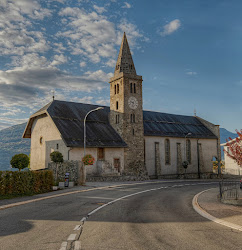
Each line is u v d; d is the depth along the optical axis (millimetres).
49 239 7449
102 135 38844
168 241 7473
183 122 56562
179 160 49469
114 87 43781
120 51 44531
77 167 27375
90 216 11031
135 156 41375
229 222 9797
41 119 40688
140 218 10797
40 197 17109
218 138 57375
